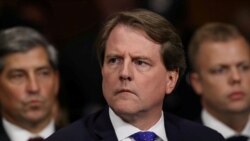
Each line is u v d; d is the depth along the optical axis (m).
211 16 14.76
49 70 7.44
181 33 10.83
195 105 9.65
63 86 9.40
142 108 5.21
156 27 5.26
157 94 5.30
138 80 5.19
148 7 11.41
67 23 13.16
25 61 7.29
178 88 9.70
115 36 5.26
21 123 7.32
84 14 13.19
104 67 5.29
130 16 5.28
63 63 9.84
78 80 9.80
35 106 7.28
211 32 7.93
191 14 14.66
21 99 7.26
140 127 5.34
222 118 7.82
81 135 5.31
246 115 7.80
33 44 7.36
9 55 7.27
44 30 10.27
